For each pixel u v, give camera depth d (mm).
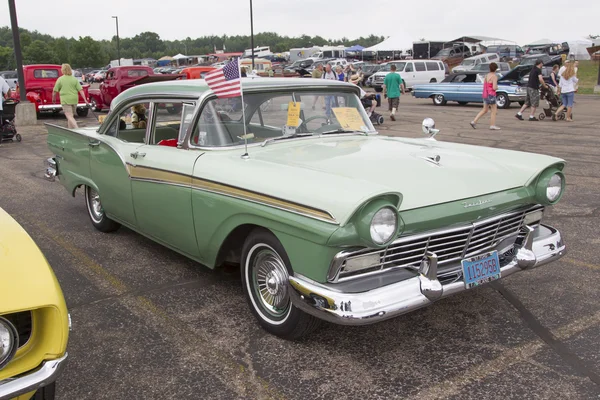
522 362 3152
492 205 3326
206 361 3221
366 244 2787
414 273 3080
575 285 4215
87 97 18109
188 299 4090
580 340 3391
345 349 3324
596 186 7336
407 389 2910
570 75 14922
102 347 3400
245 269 3576
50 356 2203
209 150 3906
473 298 4016
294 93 4328
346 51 59531
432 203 3107
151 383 3010
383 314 2844
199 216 3805
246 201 3355
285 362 3191
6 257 2303
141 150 4434
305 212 2955
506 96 19734
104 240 5492
